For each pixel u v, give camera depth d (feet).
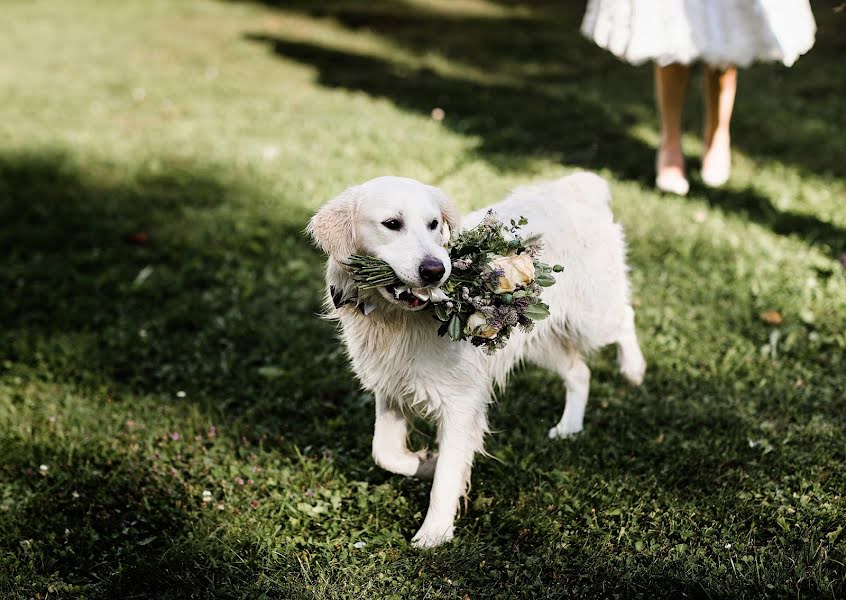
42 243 19.76
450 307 8.95
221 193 22.09
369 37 38.27
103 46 37.06
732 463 11.78
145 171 23.67
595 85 30.58
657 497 11.10
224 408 13.70
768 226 19.29
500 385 11.91
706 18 18.15
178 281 17.80
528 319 9.08
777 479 11.41
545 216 11.66
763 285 16.66
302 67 33.88
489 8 43.55
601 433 12.61
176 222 20.57
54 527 11.01
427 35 38.42
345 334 10.69
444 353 10.08
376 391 10.89
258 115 28.09
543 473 11.64
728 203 20.56
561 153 24.25
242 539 10.58
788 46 17.92
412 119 27.14
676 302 16.31
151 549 10.62
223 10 43.42
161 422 13.11
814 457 11.72
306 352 15.19
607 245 12.42
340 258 9.50
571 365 12.76
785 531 10.34
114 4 44.57
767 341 15.02
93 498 11.48
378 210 9.18
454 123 26.73
